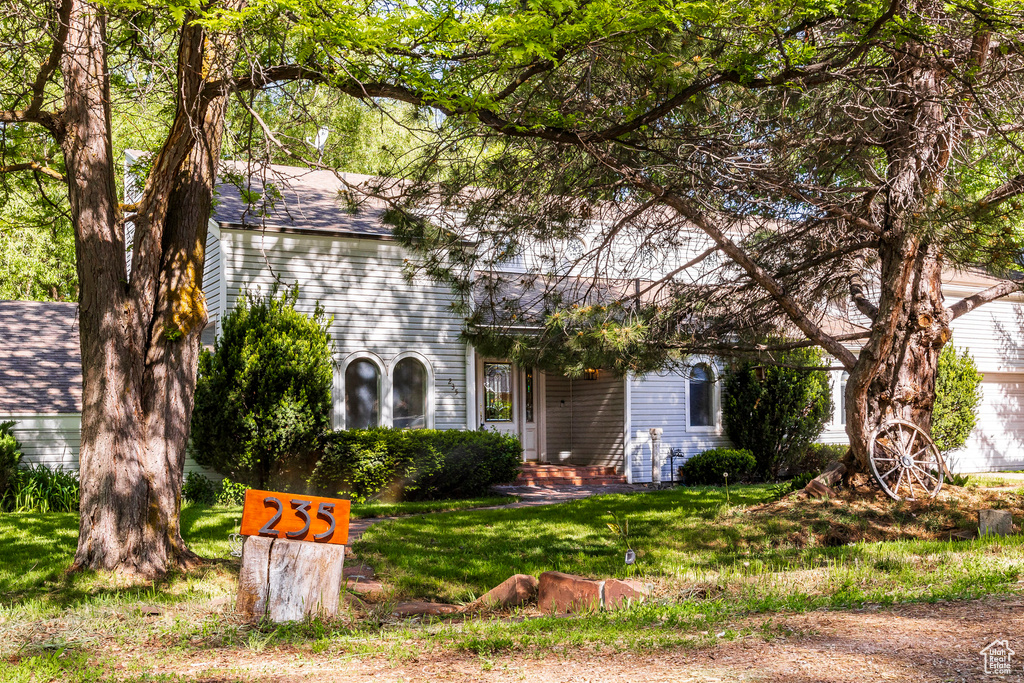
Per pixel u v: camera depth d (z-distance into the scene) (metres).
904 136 10.21
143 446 8.00
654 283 12.77
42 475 14.51
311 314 15.58
